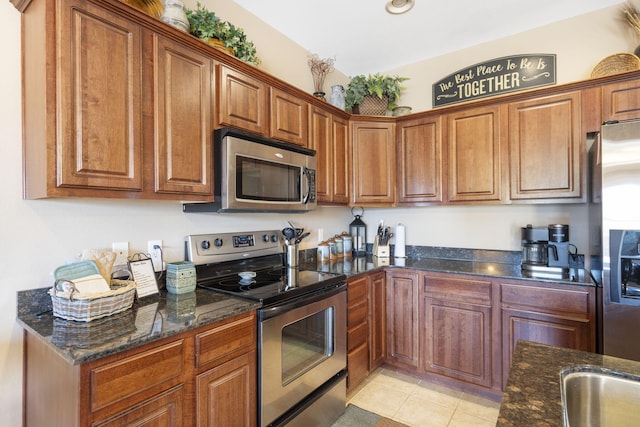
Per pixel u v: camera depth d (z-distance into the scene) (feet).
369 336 7.82
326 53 9.41
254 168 5.82
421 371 7.97
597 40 7.55
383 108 9.35
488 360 7.13
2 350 4.04
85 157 3.85
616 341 5.64
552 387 2.54
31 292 4.24
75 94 3.78
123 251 5.17
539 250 7.45
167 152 4.71
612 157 5.64
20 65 4.21
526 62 8.34
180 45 4.90
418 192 8.91
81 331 3.61
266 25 7.94
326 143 8.11
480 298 7.21
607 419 2.69
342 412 6.72
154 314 4.25
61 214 4.54
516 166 7.55
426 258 9.70
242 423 4.56
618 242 5.58
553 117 7.16
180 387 3.82
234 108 5.68
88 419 3.05
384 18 7.77
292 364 5.46
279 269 7.32
